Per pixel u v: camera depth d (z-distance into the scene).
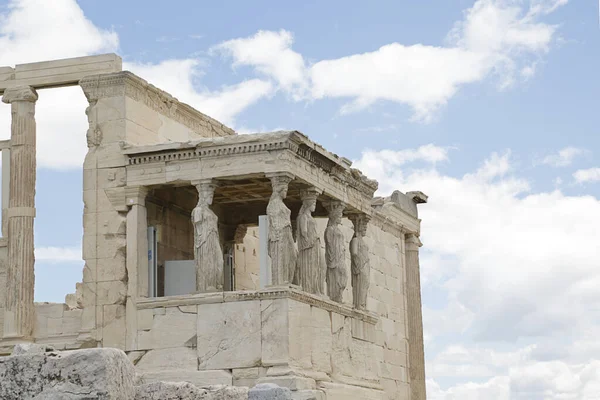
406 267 44.16
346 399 28.98
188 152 28.70
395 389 40.97
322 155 29.97
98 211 29.30
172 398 14.57
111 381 12.16
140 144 30.11
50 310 29.92
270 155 28.12
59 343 29.33
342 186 31.80
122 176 29.22
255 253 36.91
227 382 27.19
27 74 31.14
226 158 28.44
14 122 31.14
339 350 30.02
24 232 30.61
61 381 12.12
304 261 29.58
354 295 32.91
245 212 33.97
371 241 39.97
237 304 27.61
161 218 30.62
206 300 27.81
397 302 42.38
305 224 29.61
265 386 14.99
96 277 29.00
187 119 33.09
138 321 28.44
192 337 27.84
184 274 29.52
